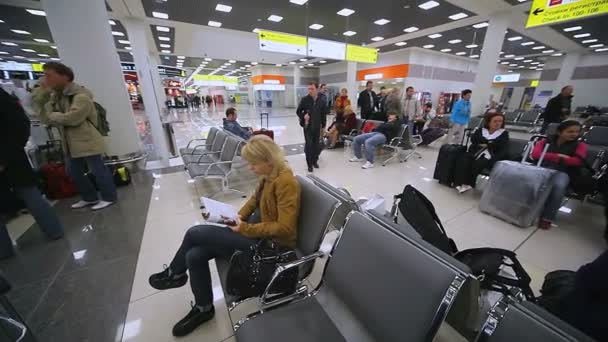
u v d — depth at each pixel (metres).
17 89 3.61
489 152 3.11
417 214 1.37
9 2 5.59
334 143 5.68
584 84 12.75
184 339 1.28
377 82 15.09
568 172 2.53
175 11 6.08
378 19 6.94
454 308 1.10
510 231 2.36
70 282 1.67
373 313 0.84
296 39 6.16
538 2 3.75
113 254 1.97
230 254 1.24
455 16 6.56
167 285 1.33
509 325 0.61
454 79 14.95
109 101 3.42
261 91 21.03
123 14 5.99
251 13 6.37
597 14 3.20
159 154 5.07
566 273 1.22
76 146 2.44
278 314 0.98
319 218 1.20
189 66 18.41
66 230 2.31
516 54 13.05
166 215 2.62
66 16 2.93
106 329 1.34
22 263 1.86
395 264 0.81
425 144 5.91
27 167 1.94
